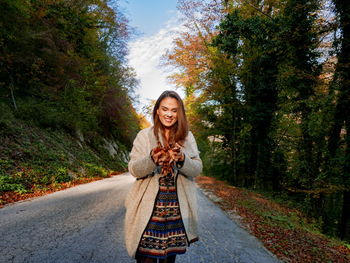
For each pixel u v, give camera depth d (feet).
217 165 62.08
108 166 62.18
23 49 40.86
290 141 34.94
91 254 10.03
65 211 16.90
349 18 23.09
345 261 13.10
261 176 44.29
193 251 11.68
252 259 11.40
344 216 24.38
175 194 4.60
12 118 35.42
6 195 20.38
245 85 46.16
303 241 15.49
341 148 25.53
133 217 4.50
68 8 54.60
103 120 84.12
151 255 4.25
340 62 23.82
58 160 35.68
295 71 27.22
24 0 39.96
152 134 4.74
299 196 35.94
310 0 26.43
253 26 33.01
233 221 18.83
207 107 52.95
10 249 10.02
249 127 43.24
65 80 54.44
